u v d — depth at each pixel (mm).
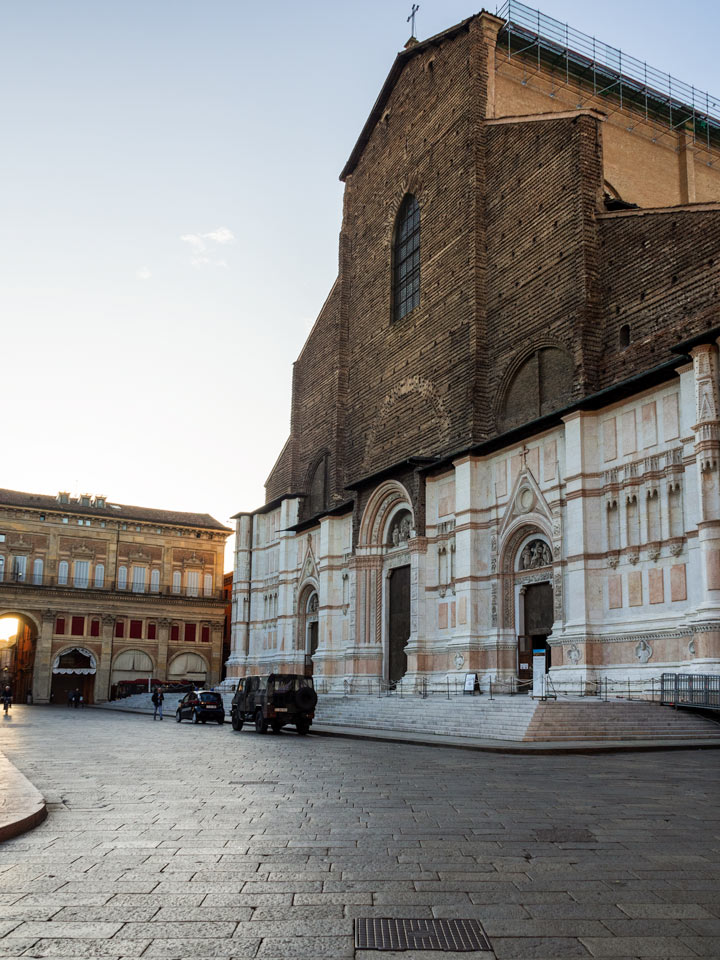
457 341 44094
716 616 26750
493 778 16375
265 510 68125
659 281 33406
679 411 30094
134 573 89688
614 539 32312
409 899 7336
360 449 54156
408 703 35281
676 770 17703
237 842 9750
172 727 38875
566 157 38500
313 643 59188
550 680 33125
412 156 51562
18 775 14852
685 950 6055
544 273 38938
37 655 83250
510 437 37906
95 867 8469
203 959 5840
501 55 46844
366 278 56281
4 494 85688
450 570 41719
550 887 7723
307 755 22203
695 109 50875
